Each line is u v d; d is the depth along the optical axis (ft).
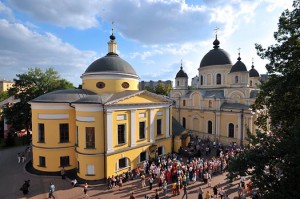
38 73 159.02
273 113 59.52
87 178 83.10
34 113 92.79
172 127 128.77
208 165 92.43
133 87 110.93
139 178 86.99
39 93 153.38
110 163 85.76
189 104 162.09
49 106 89.92
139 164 97.35
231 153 106.01
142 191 75.51
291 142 30.81
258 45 60.70
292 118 54.19
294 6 53.72
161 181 78.95
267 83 61.62
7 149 132.77
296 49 52.34
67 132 92.94
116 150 88.02
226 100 143.33
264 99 65.26
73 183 78.95
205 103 151.02
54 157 90.38
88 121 83.82
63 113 91.15
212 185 79.87
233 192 74.02
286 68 55.47
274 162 32.19
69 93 95.14
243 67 137.39
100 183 82.28
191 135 158.92
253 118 126.21
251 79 187.42
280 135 35.22
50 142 90.22
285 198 28.53
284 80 53.93
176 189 73.26
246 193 68.28
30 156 116.26
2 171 93.71
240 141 129.90
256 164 33.14
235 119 133.49
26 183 73.87
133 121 94.79
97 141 83.97
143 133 101.19
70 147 92.84
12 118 146.20
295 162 29.17
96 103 82.79
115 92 102.94
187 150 114.83
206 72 168.25
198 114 154.61
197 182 82.64
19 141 153.38
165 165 94.48
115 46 117.80
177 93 175.01
